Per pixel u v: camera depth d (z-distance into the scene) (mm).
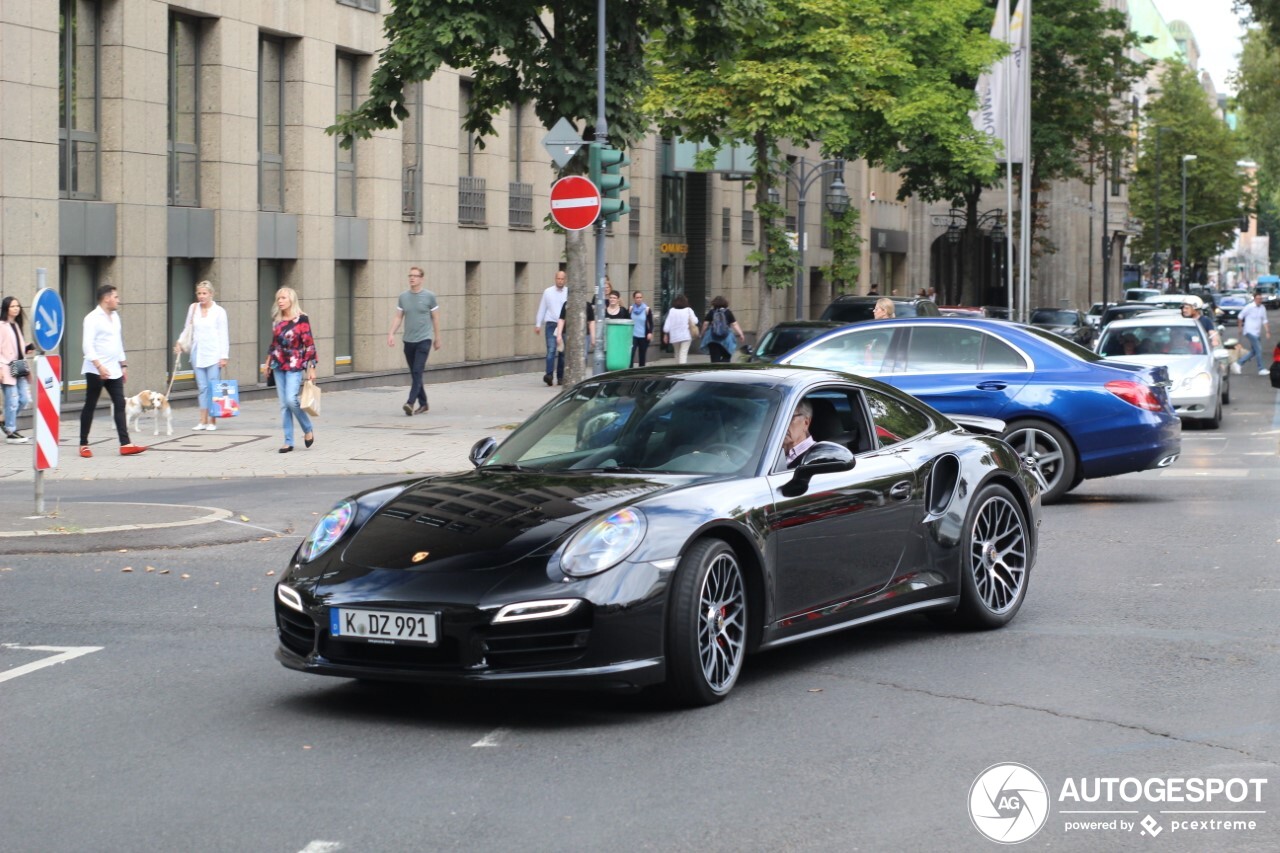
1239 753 6172
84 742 6379
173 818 5352
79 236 22516
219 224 26031
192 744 6348
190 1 24891
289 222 28125
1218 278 156375
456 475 7699
